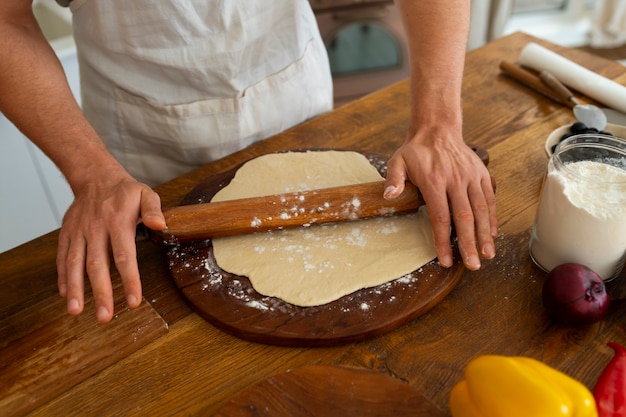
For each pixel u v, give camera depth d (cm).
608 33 267
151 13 94
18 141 148
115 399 62
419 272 72
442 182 77
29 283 76
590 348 64
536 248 74
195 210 76
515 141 101
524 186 90
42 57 85
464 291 72
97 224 71
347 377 59
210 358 66
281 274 73
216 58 100
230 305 70
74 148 80
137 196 74
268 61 108
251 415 56
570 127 93
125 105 105
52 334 68
